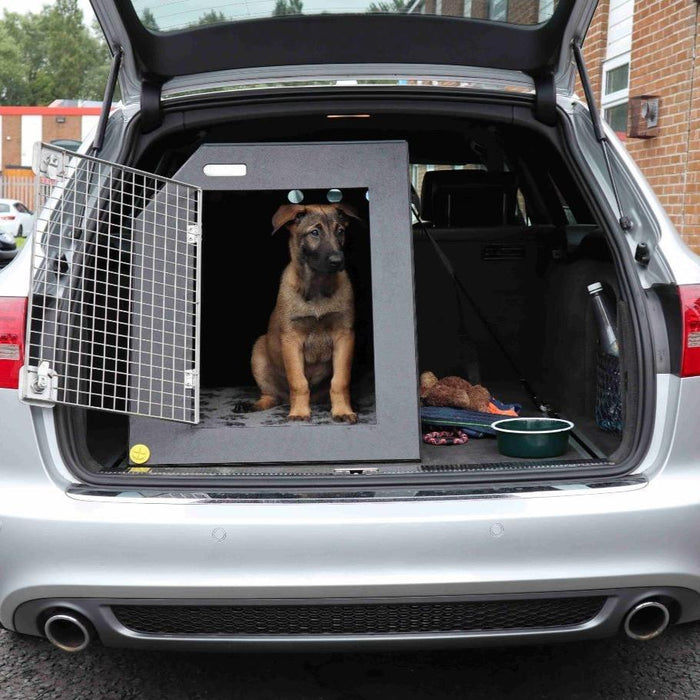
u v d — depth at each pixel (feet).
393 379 8.80
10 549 7.29
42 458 7.47
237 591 7.11
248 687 8.93
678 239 8.14
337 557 7.09
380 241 9.06
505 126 11.50
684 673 9.07
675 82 25.03
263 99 9.11
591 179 8.84
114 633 7.32
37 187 7.68
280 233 11.60
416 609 7.29
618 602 7.34
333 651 7.39
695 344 7.63
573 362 10.75
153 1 8.53
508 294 12.49
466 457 9.06
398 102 9.18
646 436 7.67
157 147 9.99
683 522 7.35
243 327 11.84
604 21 31.71
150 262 8.86
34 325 7.62
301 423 9.55
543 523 7.16
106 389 9.62
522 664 9.33
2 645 9.87
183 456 8.60
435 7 8.79
